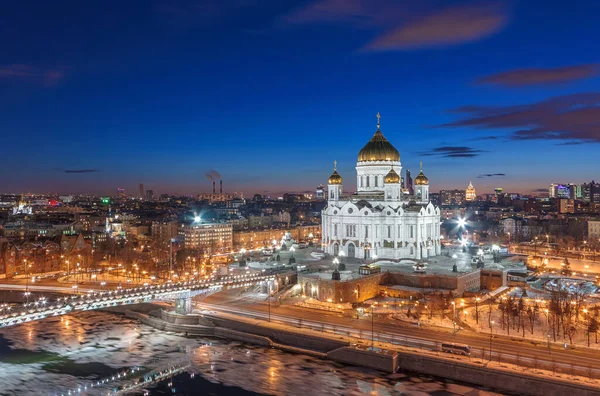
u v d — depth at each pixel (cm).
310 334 16862
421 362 14825
